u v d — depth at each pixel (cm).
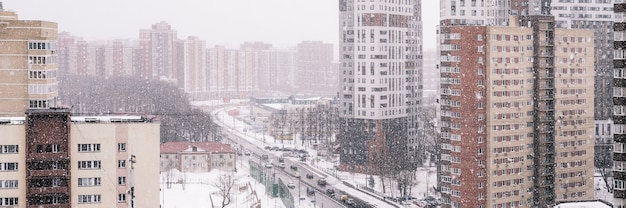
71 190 15738
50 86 19138
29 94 18900
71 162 15712
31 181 15450
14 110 18912
